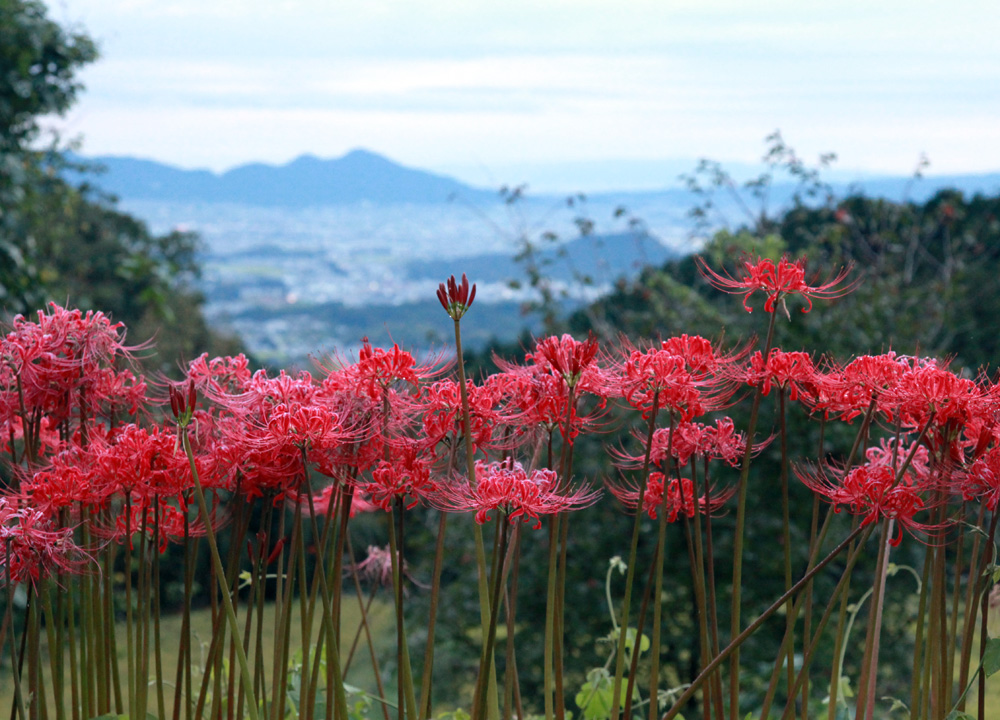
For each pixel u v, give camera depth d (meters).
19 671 1.90
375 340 2.03
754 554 7.36
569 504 1.81
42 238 14.09
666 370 1.85
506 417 2.04
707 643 1.94
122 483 1.89
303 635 1.89
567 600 7.68
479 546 1.96
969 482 1.84
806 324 7.89
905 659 7.25
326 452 1.91
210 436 2.15
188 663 1.95
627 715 1.89
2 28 7.95
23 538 1.86
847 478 1.83
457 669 7.96
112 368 2.33
